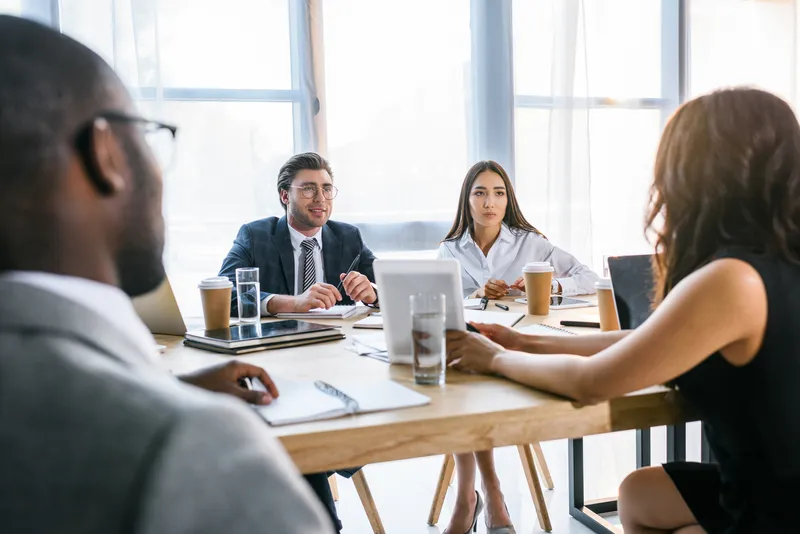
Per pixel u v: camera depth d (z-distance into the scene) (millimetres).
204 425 322
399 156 3867
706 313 1015
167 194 3525
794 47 4445
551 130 3977
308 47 3672
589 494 2668
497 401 1118
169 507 303
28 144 383
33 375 329
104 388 330
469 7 3895
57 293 359
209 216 3600
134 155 445
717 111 1137
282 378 1265
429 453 1035
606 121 4195
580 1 3953
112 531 308
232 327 1775
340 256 2662
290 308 2078
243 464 314
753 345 1036
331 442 985
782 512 1062
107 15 3391
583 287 2533
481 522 2453
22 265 390
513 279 3141
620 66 4207
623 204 4246
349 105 3789
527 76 3971
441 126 3902
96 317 364
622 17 4191
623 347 1075
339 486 2785
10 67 387
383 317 1395
